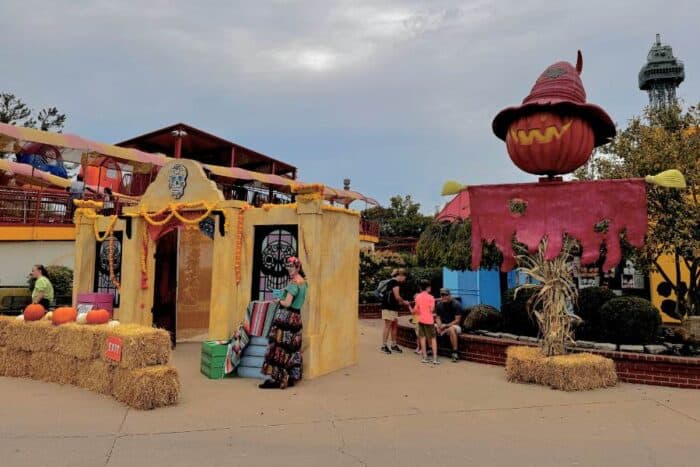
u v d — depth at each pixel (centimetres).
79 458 421
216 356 757
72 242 1770
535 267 798
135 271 964
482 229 827
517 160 811
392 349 1066
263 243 847
